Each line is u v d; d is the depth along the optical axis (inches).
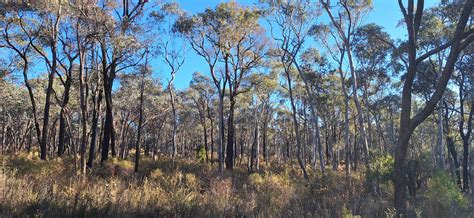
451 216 348.2
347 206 344.8
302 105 1827.0
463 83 951.0
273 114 2074.3
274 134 2532.0
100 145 1519.4
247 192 478.3
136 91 1302.9
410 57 362.6
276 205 372.5
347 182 516.7
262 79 1266.0
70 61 872.9
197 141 2763.3
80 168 569.6
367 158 641.6
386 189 482.3
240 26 1103.6
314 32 1082.1
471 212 381.7
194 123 2284.7
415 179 446.9
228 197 386.3
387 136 1924.2
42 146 840.9
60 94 1362.0
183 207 325.1
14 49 927.0
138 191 377.1
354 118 1633.9
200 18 1087.6
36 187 349.4
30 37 884.0
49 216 268.4
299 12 1065.5
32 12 748.0
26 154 969.5
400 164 348.8
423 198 408.8
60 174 490.3
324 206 330.6
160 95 1544.0
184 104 1914.4
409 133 349.4
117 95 1398.9
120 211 297.0
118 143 1889.8
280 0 1053.2
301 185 597.6
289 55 1150.3
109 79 887.1
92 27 549.3
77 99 1302.9
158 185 478.6
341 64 1086.4
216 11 1073.5
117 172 666.2
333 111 1787.6
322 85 1381.6
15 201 286.5
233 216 317.7
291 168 1349.7
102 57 829.8
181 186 495.5
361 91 1411.2
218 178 581.3
